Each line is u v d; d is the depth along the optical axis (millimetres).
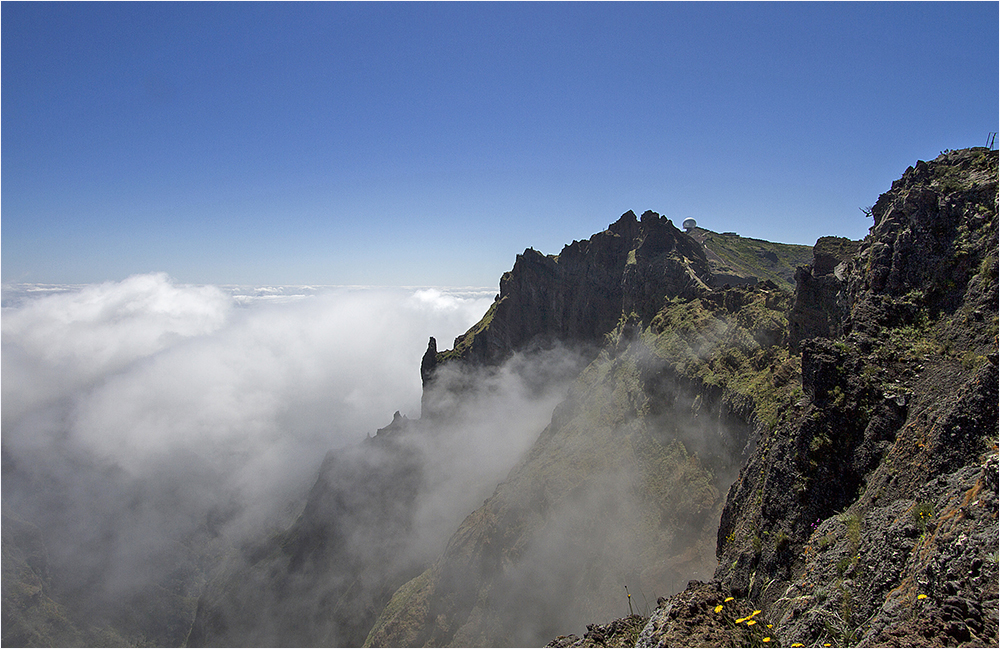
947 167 25000
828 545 15703
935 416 16125
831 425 18828
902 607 10719
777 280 94875
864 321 21672
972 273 20344
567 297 99000
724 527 24078
